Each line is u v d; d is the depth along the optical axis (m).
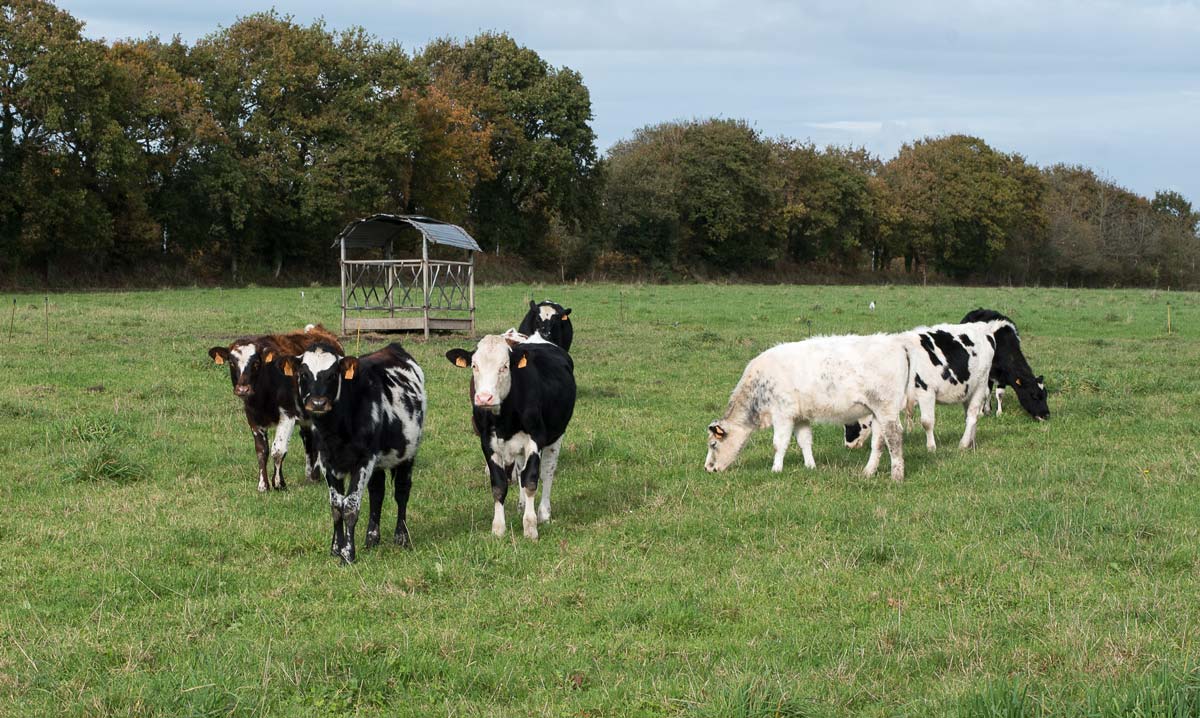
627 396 17.61
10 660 6.38
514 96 67.44
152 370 18.97
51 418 14.37
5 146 43.25
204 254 56.31
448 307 26.92
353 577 8.12
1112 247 99.19
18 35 41.44
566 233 75.06
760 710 5.40
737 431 12.12
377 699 5.83
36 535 9.13
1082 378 18.39
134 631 6.94
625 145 87.81
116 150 43.91
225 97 52.94
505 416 9.17
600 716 5.62
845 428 13.45
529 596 7.61
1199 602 7.26
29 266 47.72
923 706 5.62
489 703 5.82
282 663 6.15
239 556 8.75
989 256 93.94
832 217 84.19
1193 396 17.02
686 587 7.86
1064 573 8.05
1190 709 5.05
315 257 60.53
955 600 7.51
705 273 80.50
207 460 12.48
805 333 29.28
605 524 9.73
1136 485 11.00
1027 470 11.88
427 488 11.24
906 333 13.42
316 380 8.12
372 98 56.84
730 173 79.56
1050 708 5.35
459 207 66.12
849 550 8.71
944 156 93.75
